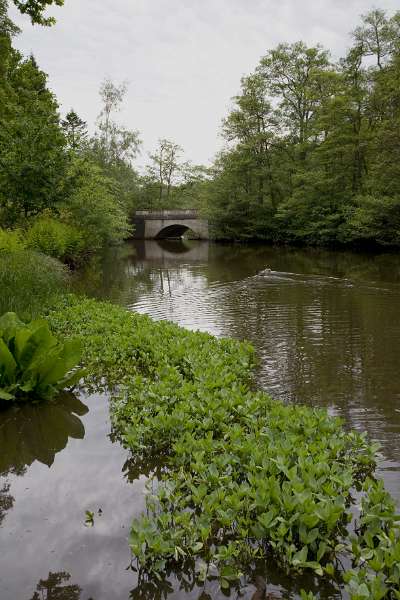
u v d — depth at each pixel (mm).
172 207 68375
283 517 3236
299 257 28141
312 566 2885
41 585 2832
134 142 49031
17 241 14992
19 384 5605
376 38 30922
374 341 8969
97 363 7277
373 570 2928
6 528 3359
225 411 5051
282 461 3771
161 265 24984
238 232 44375
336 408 5746
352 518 3459
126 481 4016
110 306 11102
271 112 40312
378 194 28656
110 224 27797
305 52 37656
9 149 17812
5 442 4770
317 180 34219
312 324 10547
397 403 5879
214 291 15609
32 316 8586
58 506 3637
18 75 27969
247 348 7820
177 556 3016
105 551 3129
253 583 2893
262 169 40625
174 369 6363
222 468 3947
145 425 4871
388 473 4152
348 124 32250
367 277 18188
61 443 4734
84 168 20828
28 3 10945
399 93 26031
